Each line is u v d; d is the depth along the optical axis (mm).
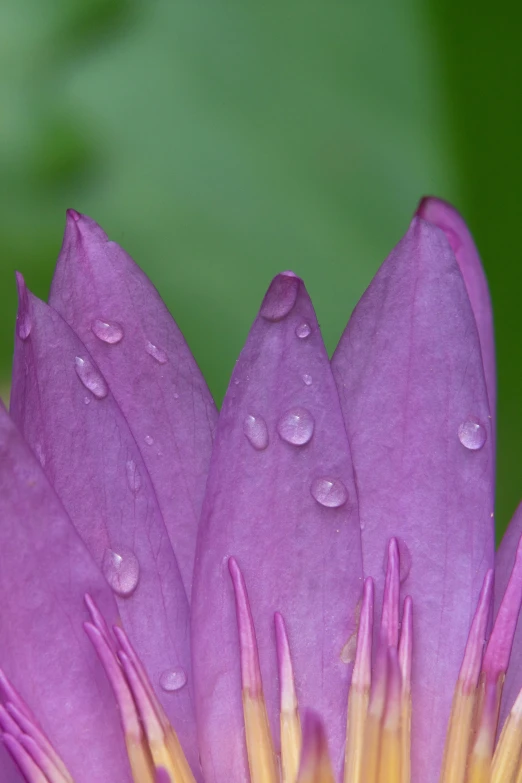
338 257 431
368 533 378
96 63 431
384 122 434
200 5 437
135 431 380
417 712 376
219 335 427
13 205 424
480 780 371
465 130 431
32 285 423
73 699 368
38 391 370
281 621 374
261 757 373
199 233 430
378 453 378
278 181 433
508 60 429
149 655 374
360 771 373
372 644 374
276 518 374
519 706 373
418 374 377
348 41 438
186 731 375
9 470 363
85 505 372
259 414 373
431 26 436
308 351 372
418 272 376
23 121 426
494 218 426
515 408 421
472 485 376
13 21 428
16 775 361
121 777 369
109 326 380
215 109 434
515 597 371
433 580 377
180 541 379
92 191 427
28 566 365
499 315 423
